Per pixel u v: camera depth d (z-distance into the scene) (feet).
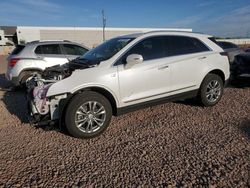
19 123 17.08
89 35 200.54
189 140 13.88
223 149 12.67
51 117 13.96
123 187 9.96
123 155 12.42
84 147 13.37
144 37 16.43
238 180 10.12
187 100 21.45
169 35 17.52
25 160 12.09
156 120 17.12
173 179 10.34
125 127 16.05
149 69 15.97
